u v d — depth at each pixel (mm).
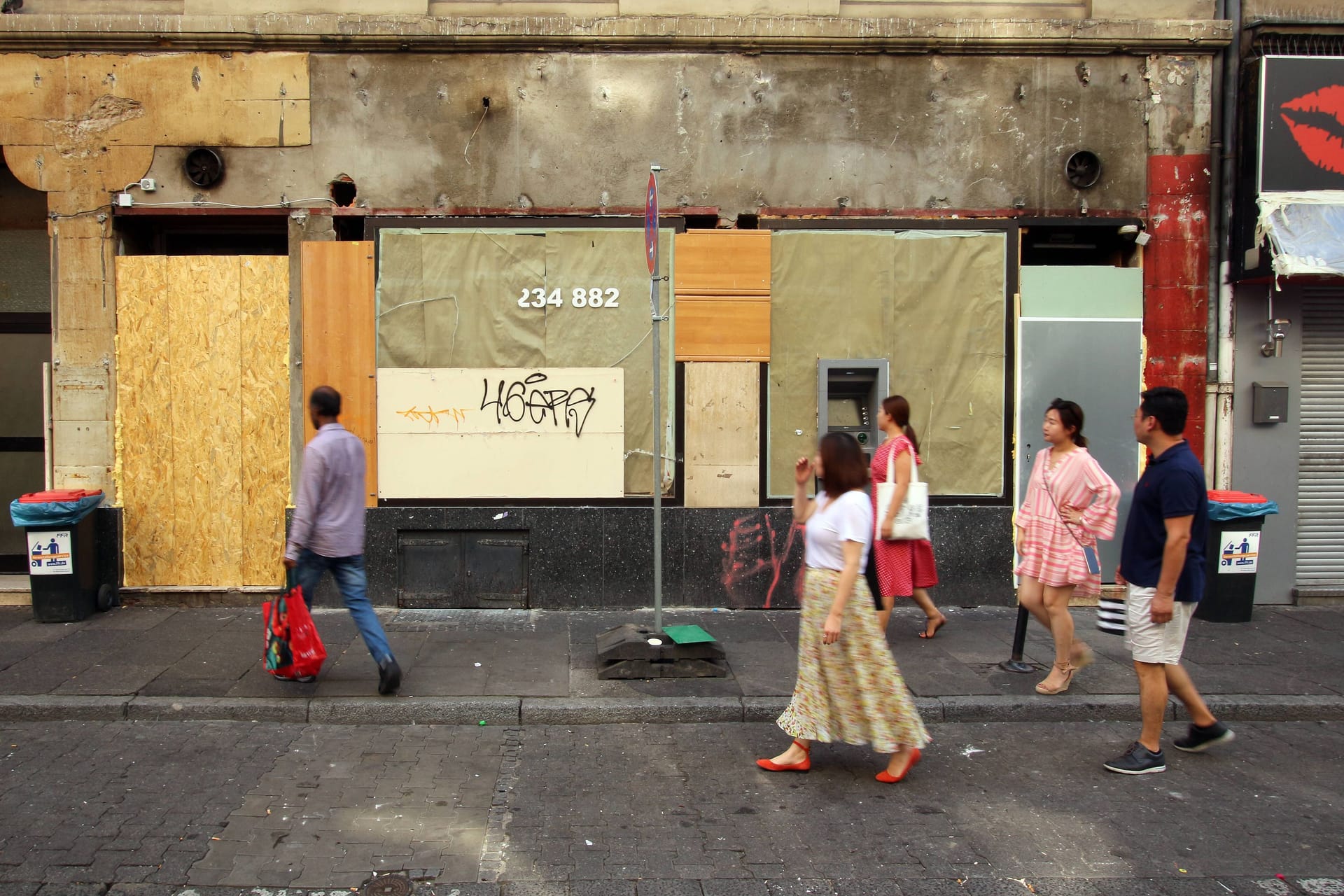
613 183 7426
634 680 5664
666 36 7309
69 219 7227
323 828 3906
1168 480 4430
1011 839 3863
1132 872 3605
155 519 7258
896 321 7500
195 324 7238
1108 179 7613
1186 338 7652
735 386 7406
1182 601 4523
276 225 7609
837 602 4191
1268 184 7301
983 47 7477
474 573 7309
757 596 7379
